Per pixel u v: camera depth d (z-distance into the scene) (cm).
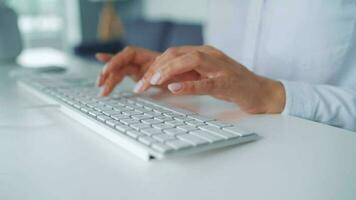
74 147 36
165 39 273
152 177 29
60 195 26
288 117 46
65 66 97
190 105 52
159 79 45
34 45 322
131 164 31
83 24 352
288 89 48
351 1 63
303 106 47
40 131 41
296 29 67
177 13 286
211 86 43
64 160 32
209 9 90
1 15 101
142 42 283
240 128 37
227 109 50
